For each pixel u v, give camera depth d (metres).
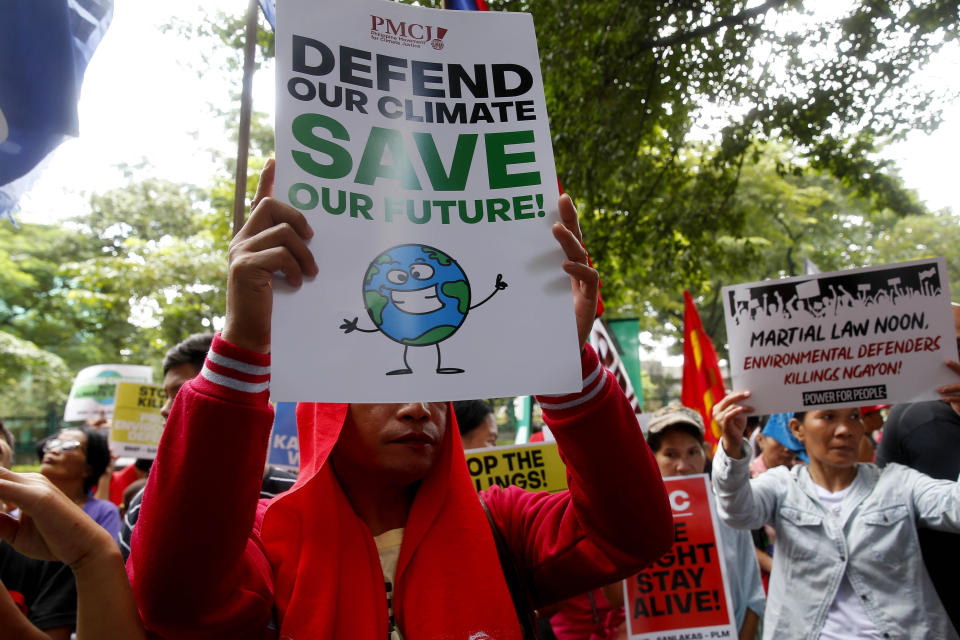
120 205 19.69
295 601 1.40
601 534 1.61
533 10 7.74
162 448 1.29
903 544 2.80
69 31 2.66
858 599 2.80
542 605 1.75
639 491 1.56
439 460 1.65
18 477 1.31
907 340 2.93
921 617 2.72
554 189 1.46
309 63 1.40
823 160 8.92
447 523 1.57
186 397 1.29
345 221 1.36
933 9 7.20
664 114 8.14
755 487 3.08
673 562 2.83
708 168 9.38
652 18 7.62
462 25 1.52
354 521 1.52
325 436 1.55
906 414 3.49
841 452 2.92
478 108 1.48
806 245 19.83
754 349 3.01
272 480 2.81
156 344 17.86
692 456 3.41
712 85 8.05
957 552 2.85
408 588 1.50
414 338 1.34
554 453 3.36
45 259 21.75
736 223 9.38
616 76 7.78
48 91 2.60
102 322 22.61
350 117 1.41
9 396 25.14
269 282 1.28
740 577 3.31
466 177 1.44
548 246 1.43
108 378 7.30
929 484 2.83
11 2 2.57
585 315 1.47
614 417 1.54
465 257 1.40
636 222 9.13
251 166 14.23
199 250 16.27
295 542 1.50
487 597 1.50
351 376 1.29
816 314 2.99
